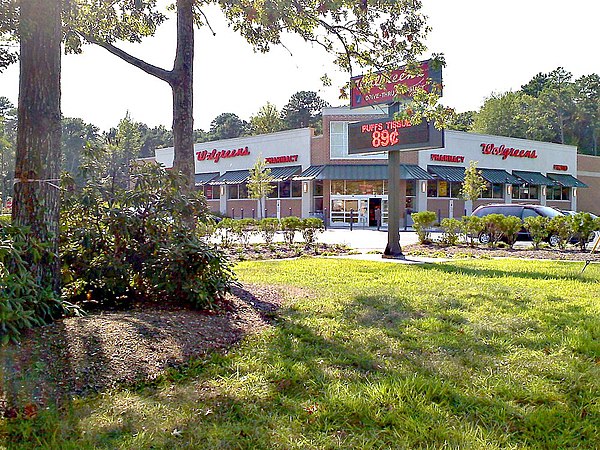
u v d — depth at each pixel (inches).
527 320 232.2
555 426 126.6
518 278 373.1
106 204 242.8
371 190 1405.0
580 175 1840.6
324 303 267.6
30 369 146.6
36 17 197.0
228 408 134.4
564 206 1748.3
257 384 151.3
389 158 542.3
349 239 850.8
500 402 139.8
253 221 709.9
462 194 1448.1
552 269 427.2
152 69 310.3
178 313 217.6
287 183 1498.5
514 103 3034.0
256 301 262.7
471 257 555.2
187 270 230.2
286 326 217.9
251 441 116.5
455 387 149.5
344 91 401.4
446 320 233.6
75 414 129.0
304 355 178.5
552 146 1722.4
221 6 365.7
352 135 570.9
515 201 1603.1
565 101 2925.7
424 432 121.3
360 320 230.8
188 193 264.2
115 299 239.9
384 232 1079.0
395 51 355.3
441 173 1425.9
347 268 435.2
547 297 290.8
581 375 159.6
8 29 251.8
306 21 339.6
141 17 394.0
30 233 186.9
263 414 130.8
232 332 204.7
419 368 165.3
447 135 1480.1
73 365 152.6
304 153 1464.1
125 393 143.0
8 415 125.9
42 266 197.0
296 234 845.8
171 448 113.5
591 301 279.3
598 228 581.6
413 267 443.2
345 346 189.8
